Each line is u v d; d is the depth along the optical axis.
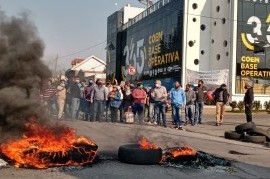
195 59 37.25
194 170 7.68
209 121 20.92
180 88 16.14
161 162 8.28
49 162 7.43
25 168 7.34
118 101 18.47
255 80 33.94
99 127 15.57
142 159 7.95
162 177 7.01
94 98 18.36
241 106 29.92
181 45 37.34
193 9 37.16
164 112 16.80
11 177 6.65
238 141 12.73
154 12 44.75
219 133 14.88
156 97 16.83
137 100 17.77
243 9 33.94
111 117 18.62
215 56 36.41
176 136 13.31
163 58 41.81
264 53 34.31
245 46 33.84
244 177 7.25
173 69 39.03
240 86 33.50
